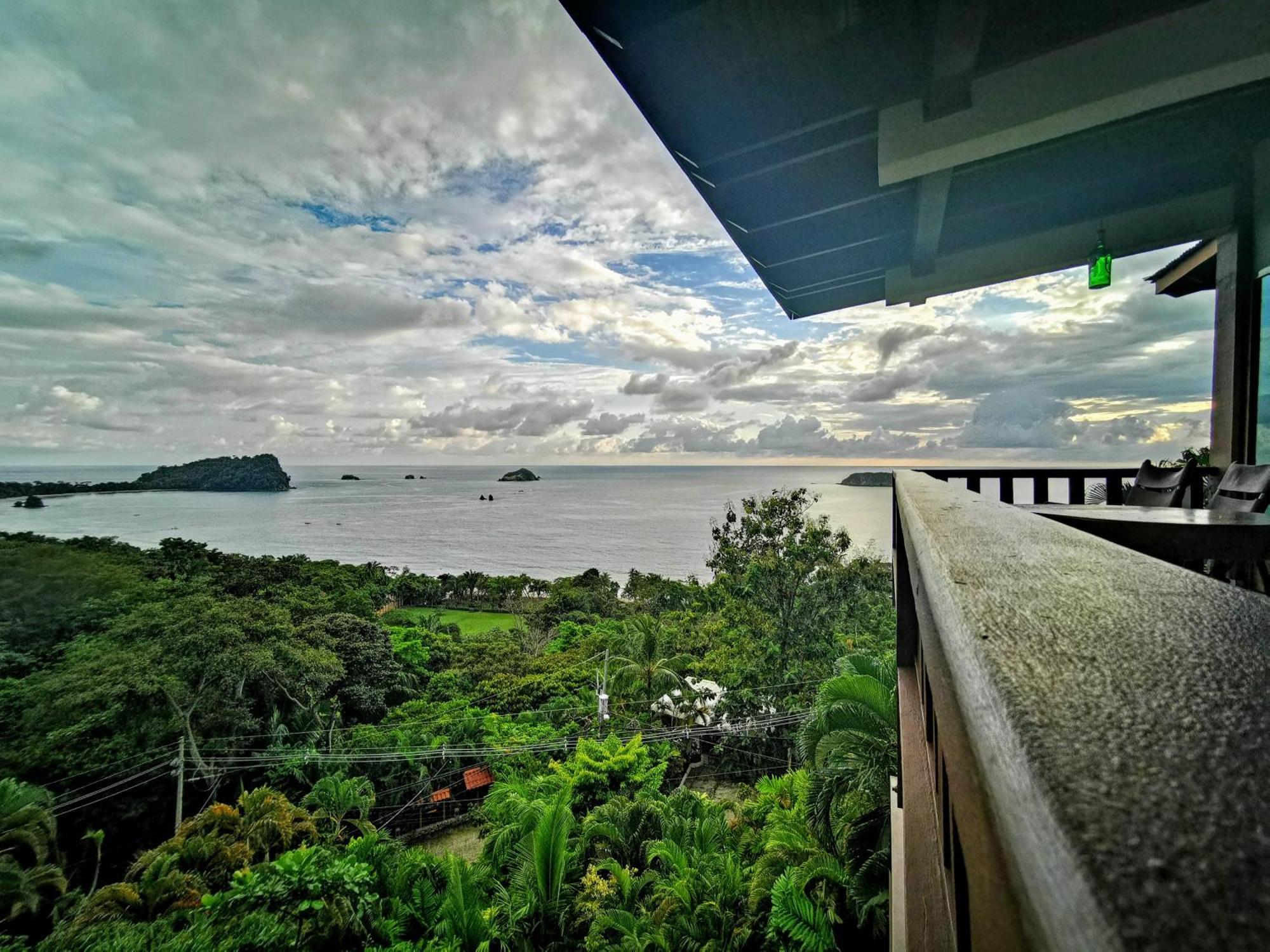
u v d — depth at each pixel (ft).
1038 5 6.42
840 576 63.98
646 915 28.43
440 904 35.45
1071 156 9.95
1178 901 0.51
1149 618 1.50
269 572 129.80
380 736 76.07
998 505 3.85
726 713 63.98
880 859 17.57
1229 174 10.98
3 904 38.73
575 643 122.31
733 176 8.87
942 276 13.73
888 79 6.82
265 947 28.19
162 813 59.11
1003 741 1.06
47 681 64.69
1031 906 0.80
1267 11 6.27
